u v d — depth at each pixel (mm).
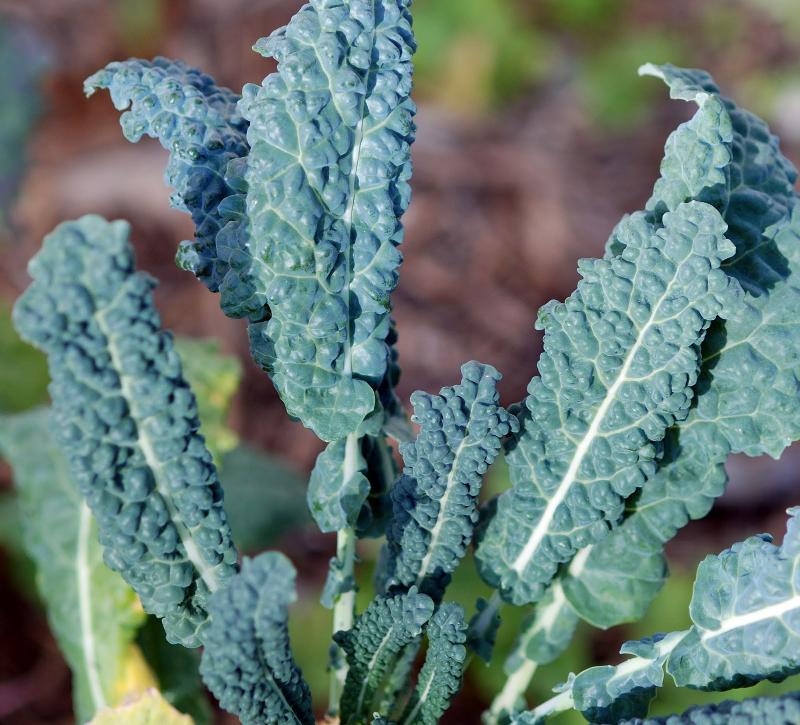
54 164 2459
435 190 2578
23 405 1718
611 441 922
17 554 1779
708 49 3113
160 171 2432
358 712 953
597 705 926
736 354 930
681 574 1813
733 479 2076
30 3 2699
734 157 962
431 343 2322
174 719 997
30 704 1803
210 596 872
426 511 920
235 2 2824
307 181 868
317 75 861
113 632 1059
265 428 2154
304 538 2002
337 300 889
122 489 838
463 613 896
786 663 885
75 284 797
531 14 3043
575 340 913
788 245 944
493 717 1012
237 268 886
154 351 816
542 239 2535
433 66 2818
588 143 2811
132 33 2756
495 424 900
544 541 947
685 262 890
